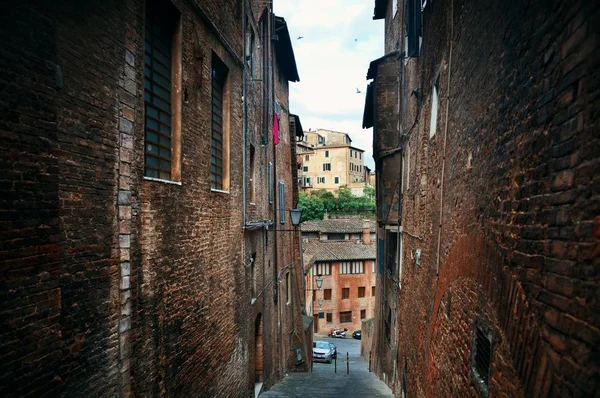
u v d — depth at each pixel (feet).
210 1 26.96
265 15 48.44
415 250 31.42
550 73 9.46
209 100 27.02
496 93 13.62
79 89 14.19
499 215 12.85
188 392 23.08
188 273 23.27
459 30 19.56
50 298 12.74
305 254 131.54
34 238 12.12
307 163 237.45
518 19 11.69
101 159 15.39
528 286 10.30
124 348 16.70
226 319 30.17
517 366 10.69
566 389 8.10
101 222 15.38
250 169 42.34
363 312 140.67
